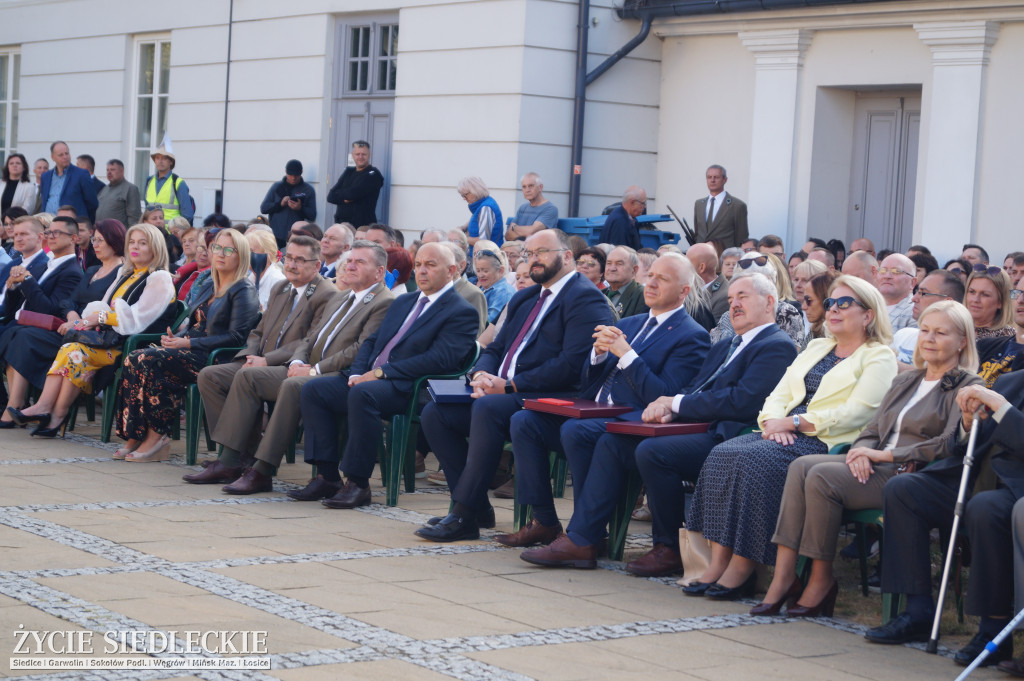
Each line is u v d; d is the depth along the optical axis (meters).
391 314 7.37
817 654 4.63
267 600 4.94
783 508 5.22
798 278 6.86
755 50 11.91
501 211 12.14
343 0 13.84
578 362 6.54
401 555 5.92
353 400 7.00
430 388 6.69
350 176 13.05
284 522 6.52
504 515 7.13
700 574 5.58
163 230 11.51
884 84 11.14
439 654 4.34
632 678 4.20
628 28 12.63
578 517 5.87
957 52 10.54
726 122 12.27
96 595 4.88
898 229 11.52
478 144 12.45
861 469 5.09
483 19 12.37
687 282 6.33
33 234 9.66
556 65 12.23
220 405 7.78
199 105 15.80
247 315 8.23
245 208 15.16
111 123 17.22
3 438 8.70
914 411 5.18
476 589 5.34
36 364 9.16
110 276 9.11
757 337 5.91
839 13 11.20
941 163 10.70
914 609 4.89
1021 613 4.39
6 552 5.52
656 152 12.92
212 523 6.39
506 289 8.59
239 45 15.22
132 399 8.12
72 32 17.88
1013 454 4.84
